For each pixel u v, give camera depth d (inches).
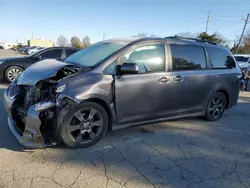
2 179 97.4
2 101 214.1
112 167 113.3
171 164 120.7
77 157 120.3
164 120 162.2
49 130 123.6
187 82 163.9
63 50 332.5
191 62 169.9
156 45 152.9
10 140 133.1
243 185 107.3
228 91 198.5
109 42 161.9
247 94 372.5
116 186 98.9
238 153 140.5
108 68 133.0
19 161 112.3
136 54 143.9
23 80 132.2
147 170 113.2
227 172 117.7
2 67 299.0
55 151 124.8
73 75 124.3
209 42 191.3
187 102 169.2
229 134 171.0
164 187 100.9
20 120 127.2
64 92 117.3
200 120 198.1
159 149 136.6
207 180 109.0
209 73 179.3
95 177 104.1
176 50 161.9
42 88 123.0
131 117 143.4
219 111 200.1
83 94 121.0
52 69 131.4
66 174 104.7
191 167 119.5
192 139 155.6
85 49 173.2
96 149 130.6
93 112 129.8
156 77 147.7
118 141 142.9
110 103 132.7
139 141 145.1
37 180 98.6
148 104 147.7
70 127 124.0
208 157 132.2
